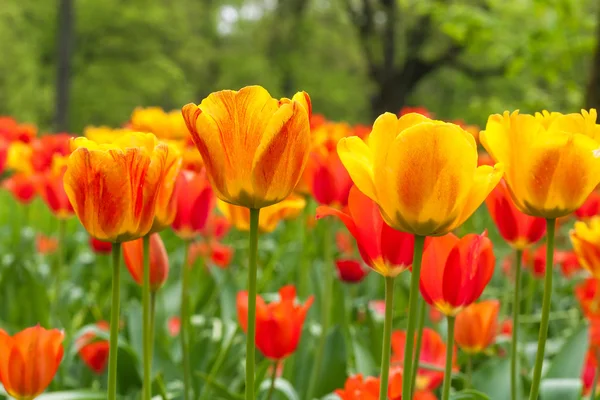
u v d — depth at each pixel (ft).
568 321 13.76
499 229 6.00
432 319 11.08
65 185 4.25
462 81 89.86
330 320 11.15
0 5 98.89
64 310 12.19
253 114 3.95
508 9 29.78
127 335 10.28
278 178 4.00
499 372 8.04
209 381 7.18
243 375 9.22
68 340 9.90
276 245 19.04
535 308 14.48
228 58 113.60
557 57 27.20
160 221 5.09
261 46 120.78
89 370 9.64
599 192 13.29
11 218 20.43
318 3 120.57
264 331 6.44
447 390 5.07
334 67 124.88
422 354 7.80
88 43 100.63
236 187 4.02
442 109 120.47
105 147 4.44
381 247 4.28
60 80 67.15
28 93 96.84
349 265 11.09
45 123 101.45
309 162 9.04
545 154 4.25
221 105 3.96
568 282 15.55
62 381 9.14
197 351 9.57
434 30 90.94
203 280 13.89
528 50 27.20
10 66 98.02
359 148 3.96
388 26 94.17
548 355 10.85
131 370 9.16
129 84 99.25
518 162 4.35
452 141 3.70
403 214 3.84
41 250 17.37
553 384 7.54
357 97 121.90
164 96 111.96
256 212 4.17
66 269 16.90
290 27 116.88
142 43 100.94
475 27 28.68
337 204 9.00
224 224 13.41
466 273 4.86
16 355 5.22
